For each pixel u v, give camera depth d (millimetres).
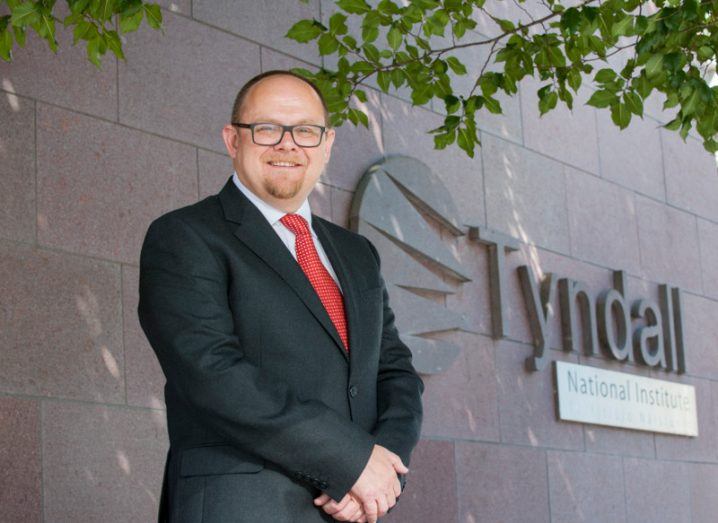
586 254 10125
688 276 11461
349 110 6438
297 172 3578
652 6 11117
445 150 8844
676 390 10758
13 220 5879
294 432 3170
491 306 8930
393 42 5738
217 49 7199
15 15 4848
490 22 9578
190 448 3336
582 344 9789
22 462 5656
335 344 3461
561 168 10031
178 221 3463
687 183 11750
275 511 3232
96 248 6219
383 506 3227
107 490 5980
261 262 3455
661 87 5879
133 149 6539
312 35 6129
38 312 5875
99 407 6031
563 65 6207
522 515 8695
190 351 3234
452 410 8320
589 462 9516
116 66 6555
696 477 10836
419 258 8367
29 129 6051
